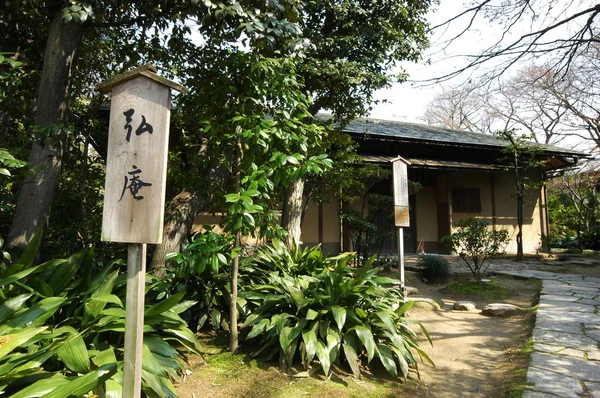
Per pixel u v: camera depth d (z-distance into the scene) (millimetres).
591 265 10523
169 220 4883
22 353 2375
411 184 9227
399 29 7215
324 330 3346
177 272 3850
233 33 3852
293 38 3904
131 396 1978
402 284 5094
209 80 3830
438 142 11742
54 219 5219
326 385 2990
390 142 11758
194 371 3184
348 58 6801
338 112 7090
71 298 2957
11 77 2959
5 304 2451
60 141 3625
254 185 3119
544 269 9781
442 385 3320
